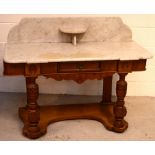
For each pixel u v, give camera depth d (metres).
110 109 2.47
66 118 2.33
